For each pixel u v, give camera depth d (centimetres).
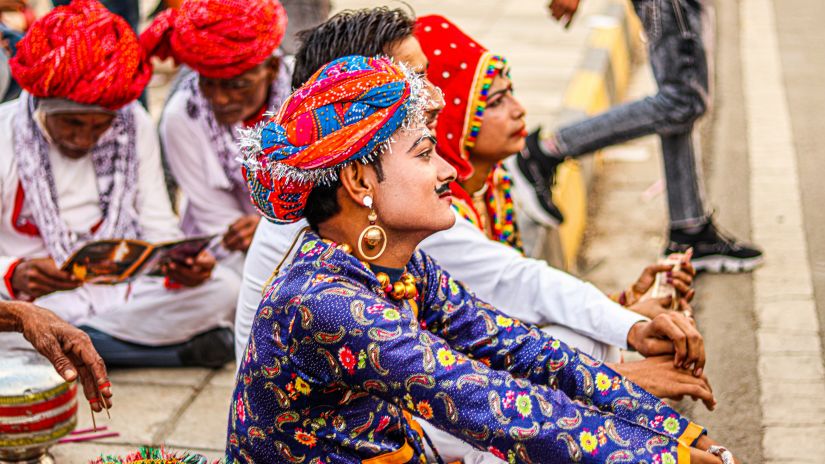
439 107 247
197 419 335
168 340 361
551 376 224
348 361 190
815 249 456
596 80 619
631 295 302
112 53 319
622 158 586
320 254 197
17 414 272
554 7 424
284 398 197
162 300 354
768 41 778
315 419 201
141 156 359
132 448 316
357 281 196
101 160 349
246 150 198
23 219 345
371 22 245
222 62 331
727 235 443
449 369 188
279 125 192
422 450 217
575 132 420
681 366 252
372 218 197
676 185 435
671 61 412
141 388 355
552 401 191
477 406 187
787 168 553
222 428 329
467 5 826
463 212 295
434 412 189
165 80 650
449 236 275
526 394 190
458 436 192
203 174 377
